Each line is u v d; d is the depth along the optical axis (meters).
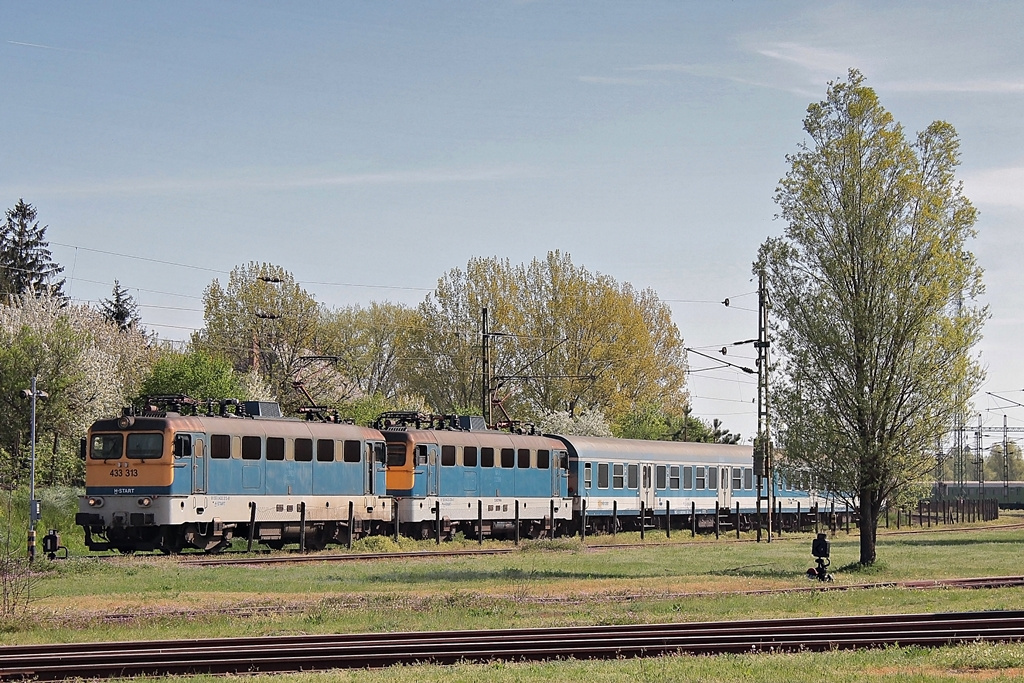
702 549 43.94
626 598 26.28
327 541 42.25
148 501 35.62
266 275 72.44
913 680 15.71
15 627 20.94
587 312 71.94
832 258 33.88
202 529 37.44
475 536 48.38
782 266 34.88
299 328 72.31
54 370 52.78
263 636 20.03
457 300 73.31
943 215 33.94
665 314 79.25
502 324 71.75
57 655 17.47
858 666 17.12
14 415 51.47
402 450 45.12
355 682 15.88
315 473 40.94
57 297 70.88
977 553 42.50
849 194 33.84
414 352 74.44
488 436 48.59
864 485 33.97
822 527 66.00
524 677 16.16
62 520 42.34
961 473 109.31
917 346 33.28
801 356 33.97
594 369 72.00
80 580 28.22
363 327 90.56
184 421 36.59
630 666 17.14
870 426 33.50
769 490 51.56
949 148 34.00
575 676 16.22
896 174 33.94
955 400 33.38
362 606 24.02
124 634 20.33
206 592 26.30
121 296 99.88
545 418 69.06
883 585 29.33
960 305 33.94
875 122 34.28
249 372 68.56
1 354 52.12
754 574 32.78
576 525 53.19
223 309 72.56
